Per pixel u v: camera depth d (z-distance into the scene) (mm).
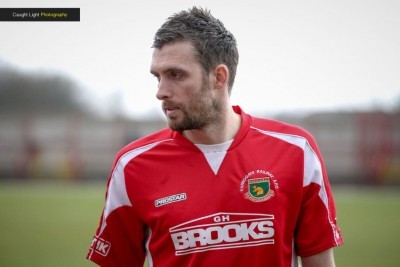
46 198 35938
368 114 46125
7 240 21922
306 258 5742
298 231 5746
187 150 5707
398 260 17844
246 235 5398
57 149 49406
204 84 5488
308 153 5766
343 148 45688
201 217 5445
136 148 5918
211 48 5516
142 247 6012
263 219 5434
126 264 6070
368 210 30609
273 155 5684
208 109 5527
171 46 5418
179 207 5523
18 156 49250
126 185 5797
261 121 5957
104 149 49281
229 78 5773
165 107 5488
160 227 5578
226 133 5727
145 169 5762
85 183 48188
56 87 64188
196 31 5461
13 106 64000
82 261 17734
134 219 5840
